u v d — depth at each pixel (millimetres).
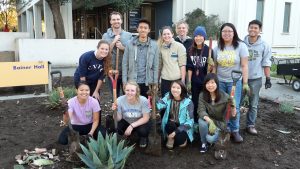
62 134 4203
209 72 4543
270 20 17422
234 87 4230
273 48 17891
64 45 12156
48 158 4020
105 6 19703
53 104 6125
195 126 4590
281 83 9656
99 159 3375
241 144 4645
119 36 4805
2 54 12180
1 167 3797
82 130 4230
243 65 4500
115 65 4895
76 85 4645
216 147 4137
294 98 7789
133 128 4250
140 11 18891
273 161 4164
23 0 23484
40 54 11859
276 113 6422
